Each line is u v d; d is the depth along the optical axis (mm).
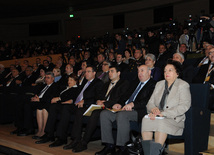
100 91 4219
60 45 12938
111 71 4062
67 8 15344
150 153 2447
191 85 3207
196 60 5156
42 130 4297
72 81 4598
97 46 10219
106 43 9984
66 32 16281
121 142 3143
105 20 15242
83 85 4602
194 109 2902
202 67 4234
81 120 3674
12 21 16812
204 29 6152
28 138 4320
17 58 12727
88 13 15523
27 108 4625
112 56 6934
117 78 4102
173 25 8430
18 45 14125
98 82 4344
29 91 5426
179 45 6398
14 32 17062
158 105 3074
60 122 3857
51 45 13609
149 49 7359
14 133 4703
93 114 3516
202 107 3059
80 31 15781
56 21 16625
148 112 3180
